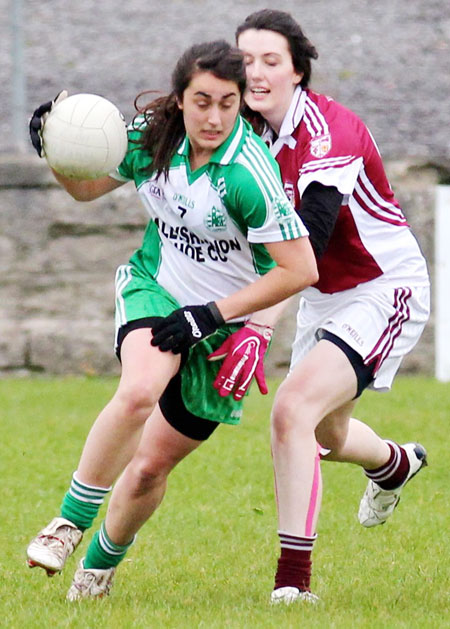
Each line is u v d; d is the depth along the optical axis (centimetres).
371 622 1278
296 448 1416
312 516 1416
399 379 3778
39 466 2422
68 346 3900
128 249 3909
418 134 4244
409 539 1848
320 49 4616
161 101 1367
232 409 1448
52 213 3891
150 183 1380
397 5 4884
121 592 1511
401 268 1536
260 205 1316
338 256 1524
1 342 3891
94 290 3903
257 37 1455
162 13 4812
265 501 2152
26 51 4584
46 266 3900
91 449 1338
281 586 1417
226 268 1390
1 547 1820
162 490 1453
